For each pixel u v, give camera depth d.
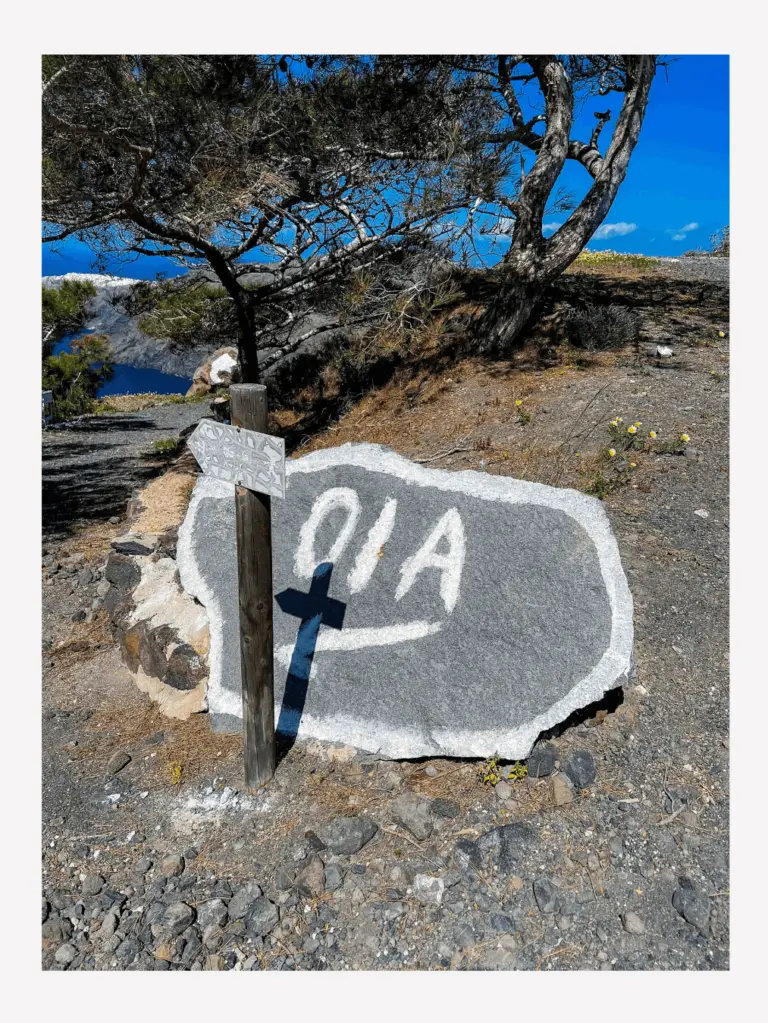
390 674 3.97
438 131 7.80
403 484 4.54
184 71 6.61
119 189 6.72
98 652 5.09
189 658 4.33
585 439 6.61
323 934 2.91
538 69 9.09
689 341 9.31
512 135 8.32
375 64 7.69
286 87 7.79
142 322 12.37
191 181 6.84
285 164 7.93
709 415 6.85
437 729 3.74
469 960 2.79
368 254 9.12
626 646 3.72
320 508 4.67
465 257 8.41
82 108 5.88
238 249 9.71
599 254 18.09
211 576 4.69
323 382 11.24
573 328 9.74
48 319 17.59
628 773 3.54
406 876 3.11
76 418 16.83
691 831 3.25
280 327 11.76
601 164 9.55
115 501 8.98
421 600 4.13
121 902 3.09
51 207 6.28
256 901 3.04
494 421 7.46
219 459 3.18
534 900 2.99
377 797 3.54
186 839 3.41
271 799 3.58
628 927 2.87
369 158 8.04
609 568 3.92
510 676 3.79
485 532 4.21
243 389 3.02
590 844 3.20
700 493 5.63
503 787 3.49
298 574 4.49
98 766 3.94
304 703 4.02
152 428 15.17
